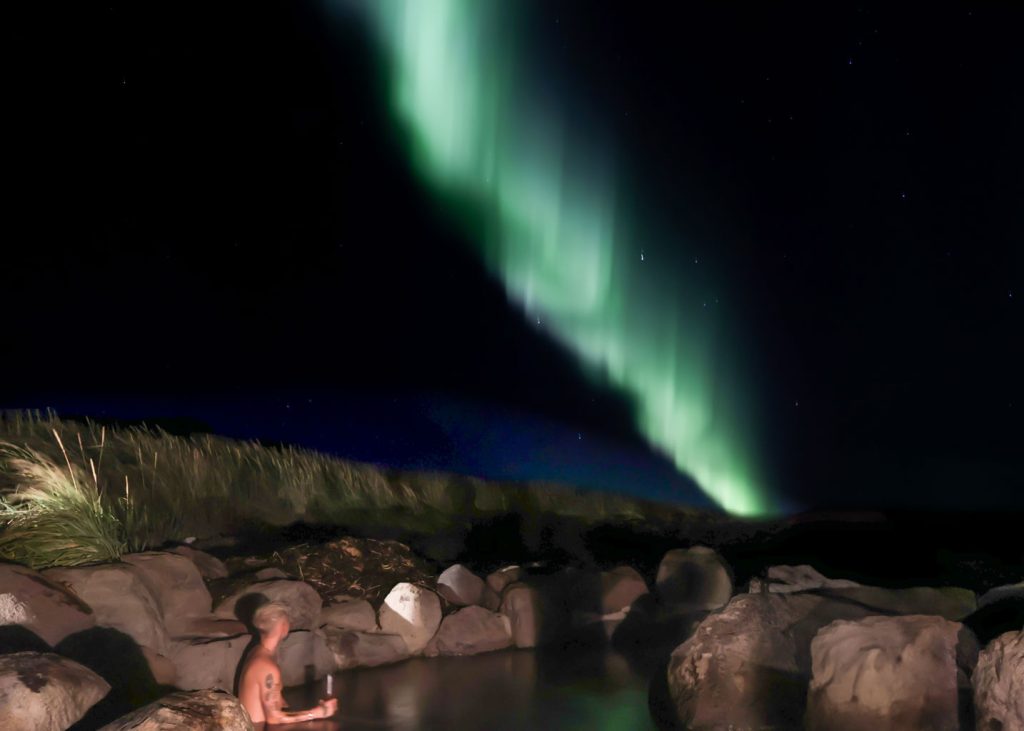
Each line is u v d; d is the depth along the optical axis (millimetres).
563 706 6426
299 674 6953
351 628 7652
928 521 17031
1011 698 4465
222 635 6539
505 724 6051
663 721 6074
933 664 5172
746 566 12125
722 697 5840
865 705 5152
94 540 7160
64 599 5648
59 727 4551
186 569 6855
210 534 9477
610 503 16234
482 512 13633
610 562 11609
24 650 5219
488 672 7367
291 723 6012
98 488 8781
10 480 8141
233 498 10500
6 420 10680
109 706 5242
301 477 11891
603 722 6082
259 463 11773
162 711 4293
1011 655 4543
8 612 5316
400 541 11000
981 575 11766
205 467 10742
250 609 7012
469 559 10859
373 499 12609
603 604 9172
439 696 6660
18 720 4402
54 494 7719
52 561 6754
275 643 6207
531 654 7984
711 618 6414
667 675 6414
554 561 11211
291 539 9953
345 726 5957
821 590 7625
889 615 5949
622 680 7137
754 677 5902
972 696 4980
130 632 5848
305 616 7367
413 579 8867
